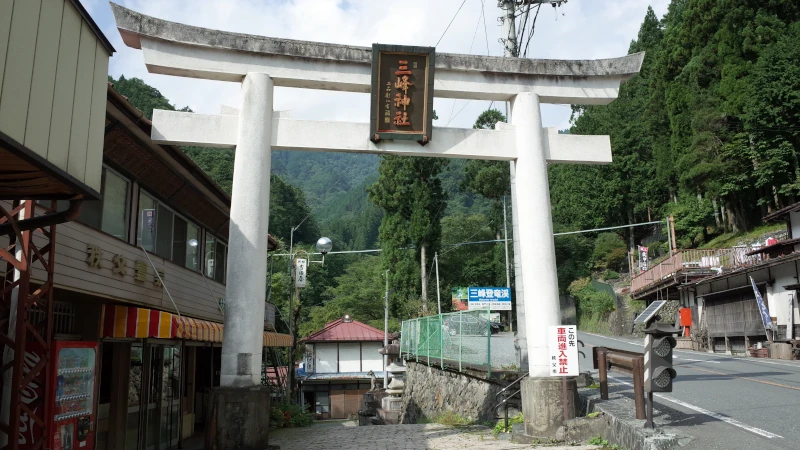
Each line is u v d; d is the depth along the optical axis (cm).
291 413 1936
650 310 3412
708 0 4300
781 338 2489
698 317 3500
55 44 528
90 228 920
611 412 910
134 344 1184
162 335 1005
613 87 1222
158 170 1137
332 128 1119
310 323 5444
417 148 1138
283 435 1445
